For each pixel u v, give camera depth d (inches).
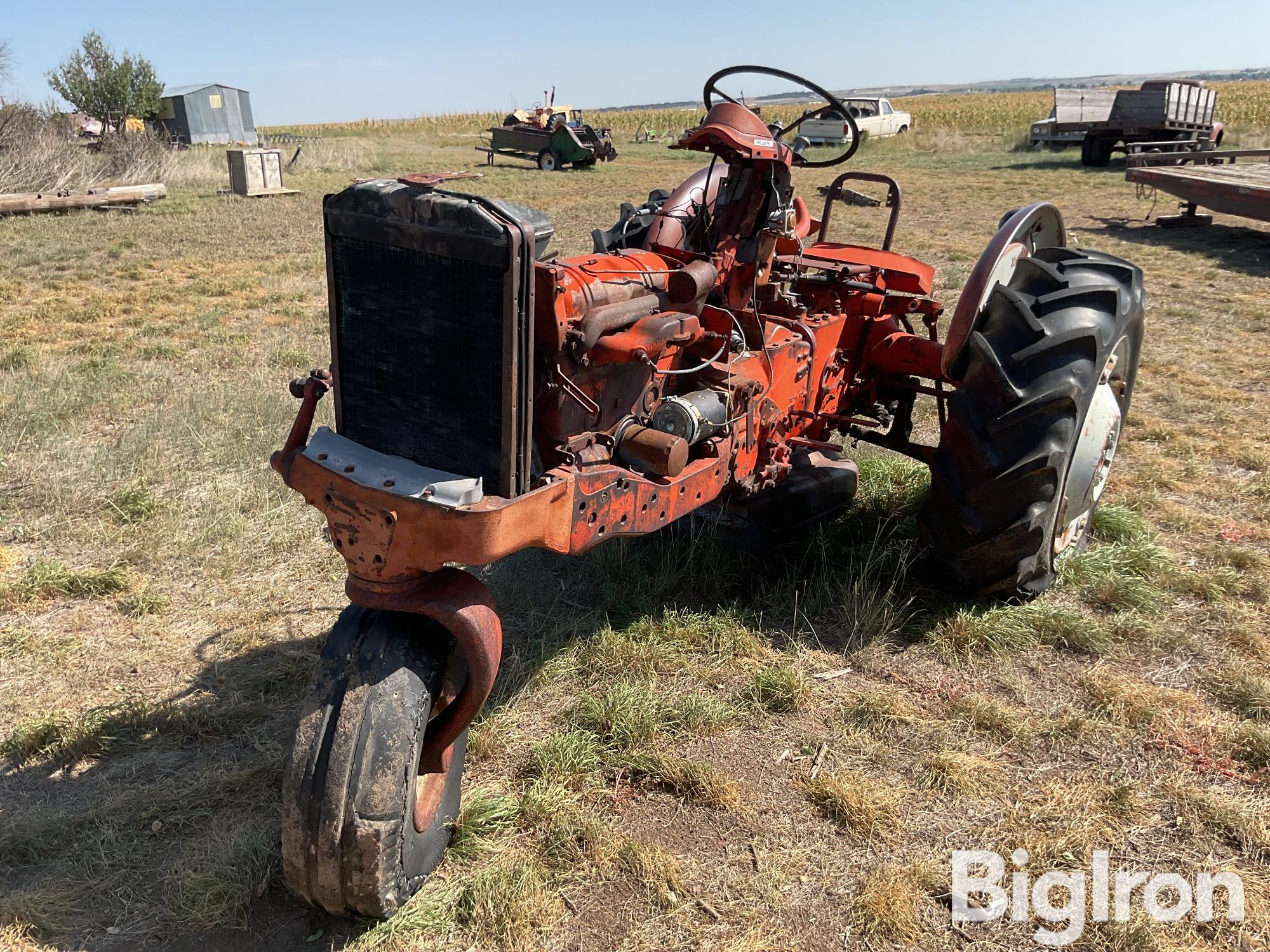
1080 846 105.3
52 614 152.6
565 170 952.3
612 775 117.2
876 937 94.2
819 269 160.9
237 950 92.5
